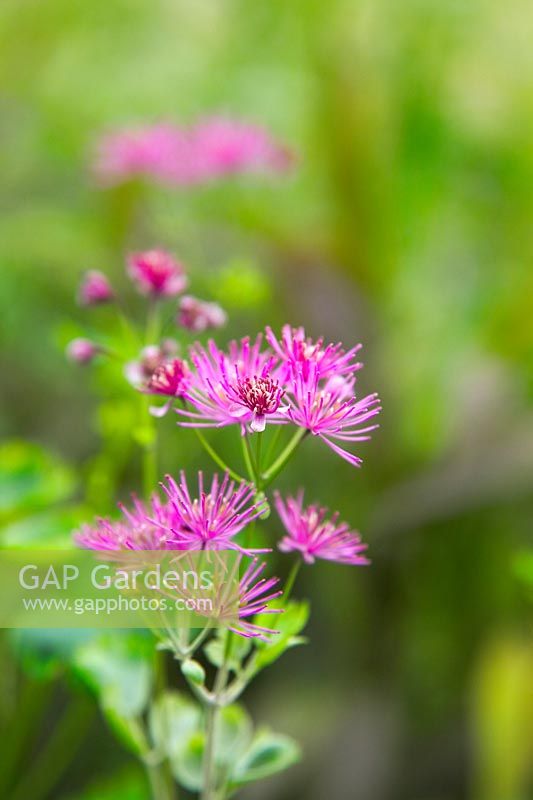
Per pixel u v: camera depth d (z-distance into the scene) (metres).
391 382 0.54
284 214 0.58
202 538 0.36
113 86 0.64
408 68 0.60
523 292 0.54
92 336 0.46
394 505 0.52
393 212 0.55
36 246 0.55
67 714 0.50
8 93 0.65
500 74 0.62
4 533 0.44
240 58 0.64
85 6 0.66
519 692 0.49
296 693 0.52
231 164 0.50
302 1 0.58
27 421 0.55
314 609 0.53
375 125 0.55
